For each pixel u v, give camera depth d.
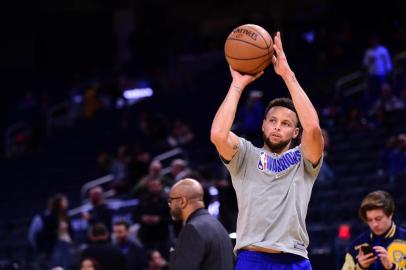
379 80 20.30
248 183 5.03
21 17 35.62
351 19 28.06
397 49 24.39
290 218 4.89
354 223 13.47
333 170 16.83
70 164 23.34
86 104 27.02
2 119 29.11
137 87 29.25
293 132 5.12
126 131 24.44
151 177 13.91
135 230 14.23
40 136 26.58
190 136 21.98
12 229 18.92
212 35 32.88
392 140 16.02
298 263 4.91
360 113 19.80
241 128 18.31
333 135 18.70
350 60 24.81
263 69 5.12
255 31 5.09
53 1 35.53
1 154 27.39
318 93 23.88
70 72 33.09
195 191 6.71
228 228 11.51
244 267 4.92
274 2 32.81
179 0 34.31
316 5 31.91
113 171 19.05
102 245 9.95
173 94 27.09
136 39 32.72
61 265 12.91
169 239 12.17
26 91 32.19
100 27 35.06
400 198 14.16
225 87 26.44
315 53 26.55
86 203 19.88
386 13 27.09
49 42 35.38
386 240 6.26
